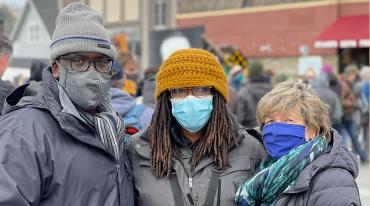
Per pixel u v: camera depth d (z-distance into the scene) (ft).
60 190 7.58
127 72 22.31
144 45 81.05
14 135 7.44
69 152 7.73
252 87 24.82
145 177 9.04
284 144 8.48
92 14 8.25
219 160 8.96
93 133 8.05
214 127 9.05
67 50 8.00
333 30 66.69
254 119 24.75
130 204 8.51
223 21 76.23
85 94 8.11
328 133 8.50
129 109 14.26
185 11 79.10
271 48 72.54
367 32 64.08
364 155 38.06
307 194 7.96
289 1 70.79
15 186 7.14
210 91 9.08
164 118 9.16
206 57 9.02
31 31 30.50
